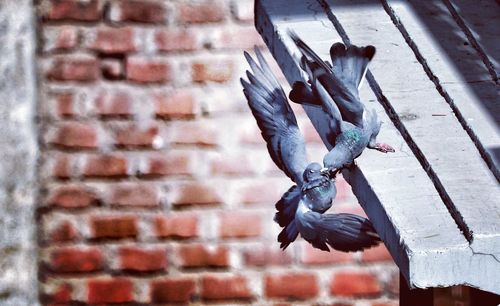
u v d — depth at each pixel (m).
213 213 11.94
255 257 11.91
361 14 11.48
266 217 11.93
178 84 11.98
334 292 11.90
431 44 11.34
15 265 11.91
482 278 10.41
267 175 11.95
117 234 11.94
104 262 11.93
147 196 11.94
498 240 10.39
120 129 11.95
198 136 11.95
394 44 11.34
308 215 10.11
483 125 10.91
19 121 11.94
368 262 11.90
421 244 10.41
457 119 10.98
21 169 11.93
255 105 10.30
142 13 11.98
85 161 11.95
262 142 11.96
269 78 10.31
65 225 11.93
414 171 10.75
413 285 10.40
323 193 10.12
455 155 10.78
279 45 11.34
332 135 10.27
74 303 11.92
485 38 11.37
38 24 11.96
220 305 11.91
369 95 11.13
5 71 11.95
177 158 11.95
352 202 11.89
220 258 11.92
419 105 11.03
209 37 11.99
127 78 11.97
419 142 10.84
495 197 10.58
